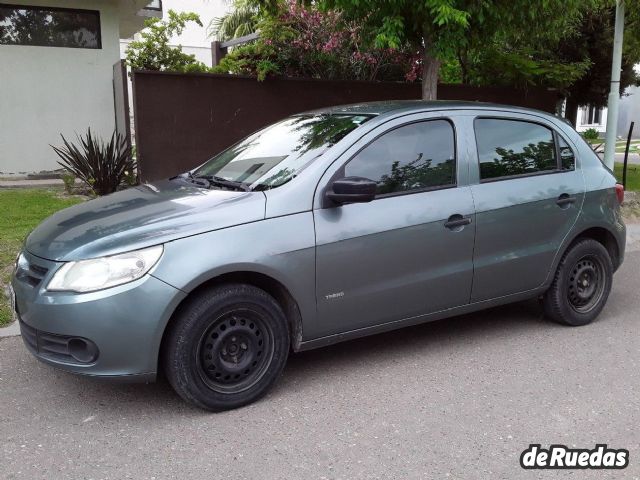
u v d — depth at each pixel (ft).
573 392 12.57
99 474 9.80
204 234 11.25
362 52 32.14
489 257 14.43
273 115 31.81
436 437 10.87
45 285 11.01
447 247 13.71
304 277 12.07
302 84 32.22
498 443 10.68
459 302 14.32
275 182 12.67
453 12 21.04
